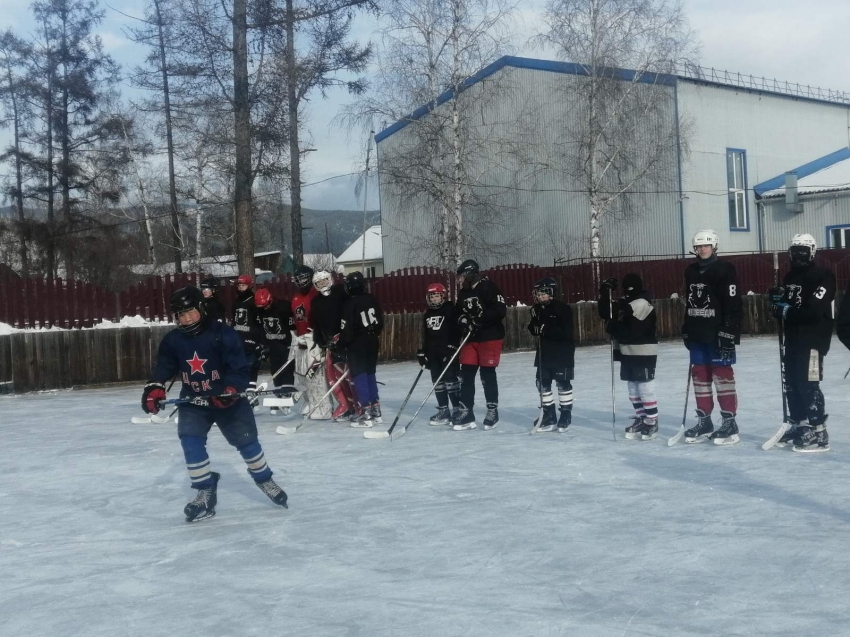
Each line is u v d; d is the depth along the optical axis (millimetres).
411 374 17688
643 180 32781
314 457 8375
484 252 34188
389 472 7539
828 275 7555
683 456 7758
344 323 10148
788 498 6051
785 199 36156
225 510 6387
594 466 7465
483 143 30234
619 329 8727
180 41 21125
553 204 34531
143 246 39969
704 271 8211
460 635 3846
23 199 33844
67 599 4543
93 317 17797
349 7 20844
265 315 11672
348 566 4914
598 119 30938
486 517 5875
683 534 5285
